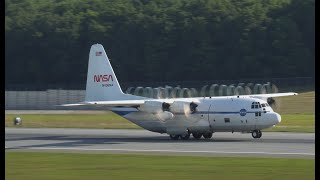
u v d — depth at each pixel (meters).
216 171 137.50
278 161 154.62
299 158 160.88
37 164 152.38
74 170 140.75
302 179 126.38
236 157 164.12
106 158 164.75
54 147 198.62
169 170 139.50
